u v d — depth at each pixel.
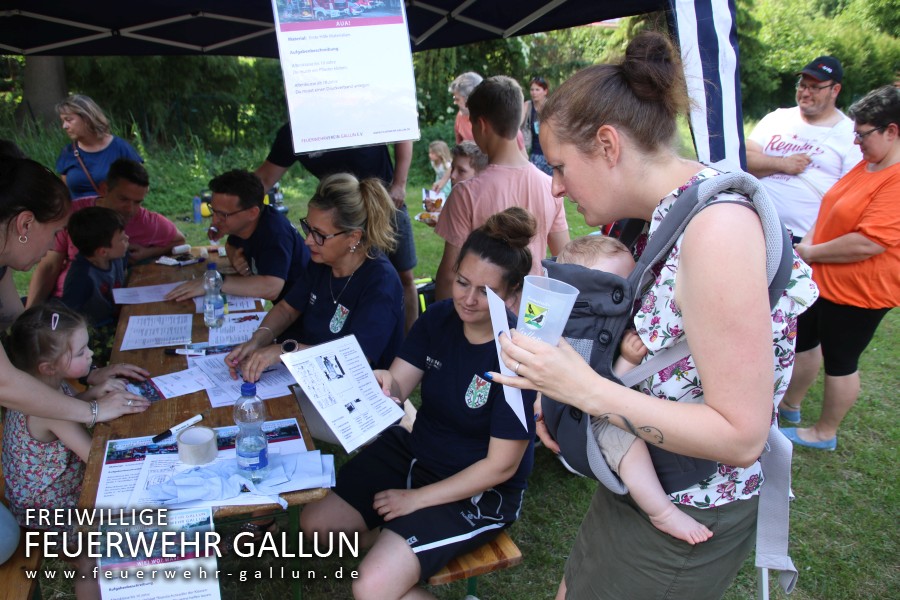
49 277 3.81
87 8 3.86
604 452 1.35
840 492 3.20
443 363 2.12
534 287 1.15
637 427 1.09
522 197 3.11
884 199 2.90
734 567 1.41
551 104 1.22
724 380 1.01
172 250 4.20
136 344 2.66
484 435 2.07
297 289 2.81
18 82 12.34
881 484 3.26
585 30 15.63
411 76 2.08
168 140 12.50
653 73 1.13
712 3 2.19
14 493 2.05
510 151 3.17
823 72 3.52
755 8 19.08
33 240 1.91
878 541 2.87
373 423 1.93
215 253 4.25
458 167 4.87
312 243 2.53
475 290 1.94
